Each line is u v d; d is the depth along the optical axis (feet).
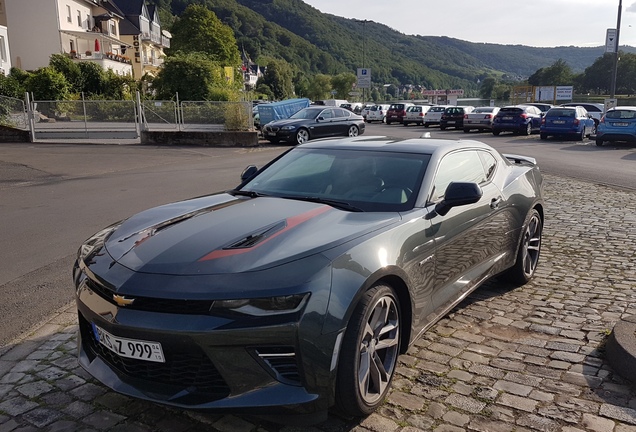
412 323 11.12
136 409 10.41
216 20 218.18
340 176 13.48
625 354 11.35
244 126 75.00
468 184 12.03
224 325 8.45
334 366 8.92
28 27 154.51
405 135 89.35
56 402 10.68
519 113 86.58
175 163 52.26
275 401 8.63
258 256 9.27
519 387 11.05
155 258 9.53
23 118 73.67
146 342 8.81
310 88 370.53
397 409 10.28
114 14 191.72
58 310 15.62
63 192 35.58
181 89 110.22
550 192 35.06
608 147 67.46
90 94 120.57
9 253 21.49
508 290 17.04
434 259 11.96
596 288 17.08
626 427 9.62
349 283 9.21
